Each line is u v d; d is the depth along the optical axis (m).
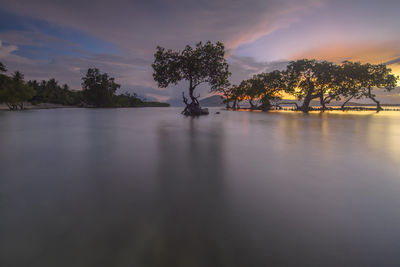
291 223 2.40
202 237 2.12
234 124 17.25
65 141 8.59
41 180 3.87
